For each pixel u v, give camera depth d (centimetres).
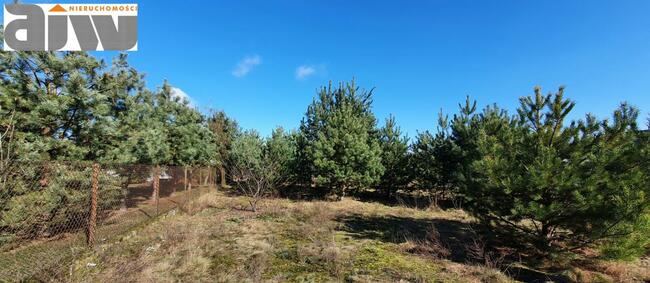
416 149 1552
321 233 771
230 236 720
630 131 491
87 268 468
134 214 806
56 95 579
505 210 531
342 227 870
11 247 489
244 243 660
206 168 1583
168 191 1045
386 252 629
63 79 602
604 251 444
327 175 1386
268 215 1023
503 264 549
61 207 545
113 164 632
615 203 427
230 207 1197
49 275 425
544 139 537
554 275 504
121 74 736
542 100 555
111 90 689
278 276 477
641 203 407
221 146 1964
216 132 2041
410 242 686
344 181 1391
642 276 493
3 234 464
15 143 489
